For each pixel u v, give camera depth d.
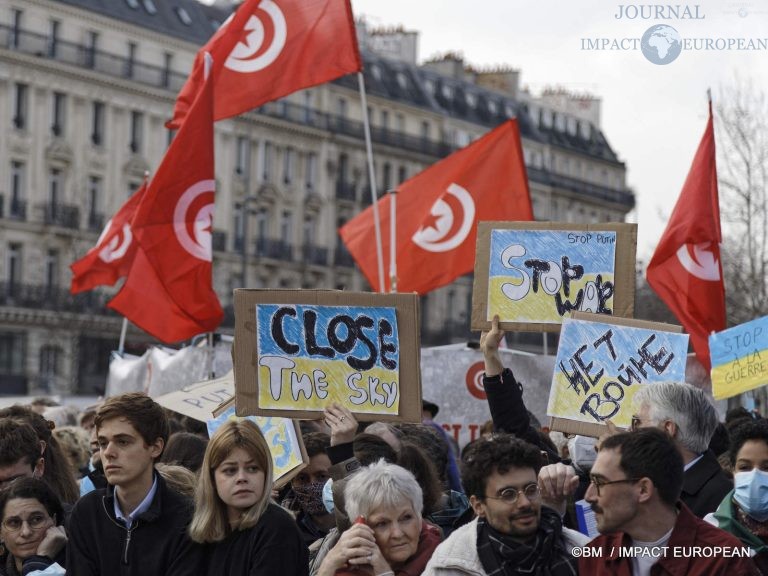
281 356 7.98
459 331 89.31
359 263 17.39
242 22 15.01
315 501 8.76
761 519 7.27
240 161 74.62
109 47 66.88
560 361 8.15
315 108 79.00
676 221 13.10
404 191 17.22
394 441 8.16
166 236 13.20
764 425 7.39
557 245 8.80
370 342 7.93
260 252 75.62
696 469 7.39
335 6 14.98
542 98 102.06
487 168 16.72
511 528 6.45
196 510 6.82
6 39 62.25
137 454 6.97
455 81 91.06
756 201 36.25
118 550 6.96
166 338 13.48
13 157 63.06
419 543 6.88
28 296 63.75
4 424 8.41
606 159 102.56
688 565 6.09
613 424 7.73
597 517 6.22
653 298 53.22
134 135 68.62
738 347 10.11
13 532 7.86
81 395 65.12
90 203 66.69
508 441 6.52
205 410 10.55
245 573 6.68
